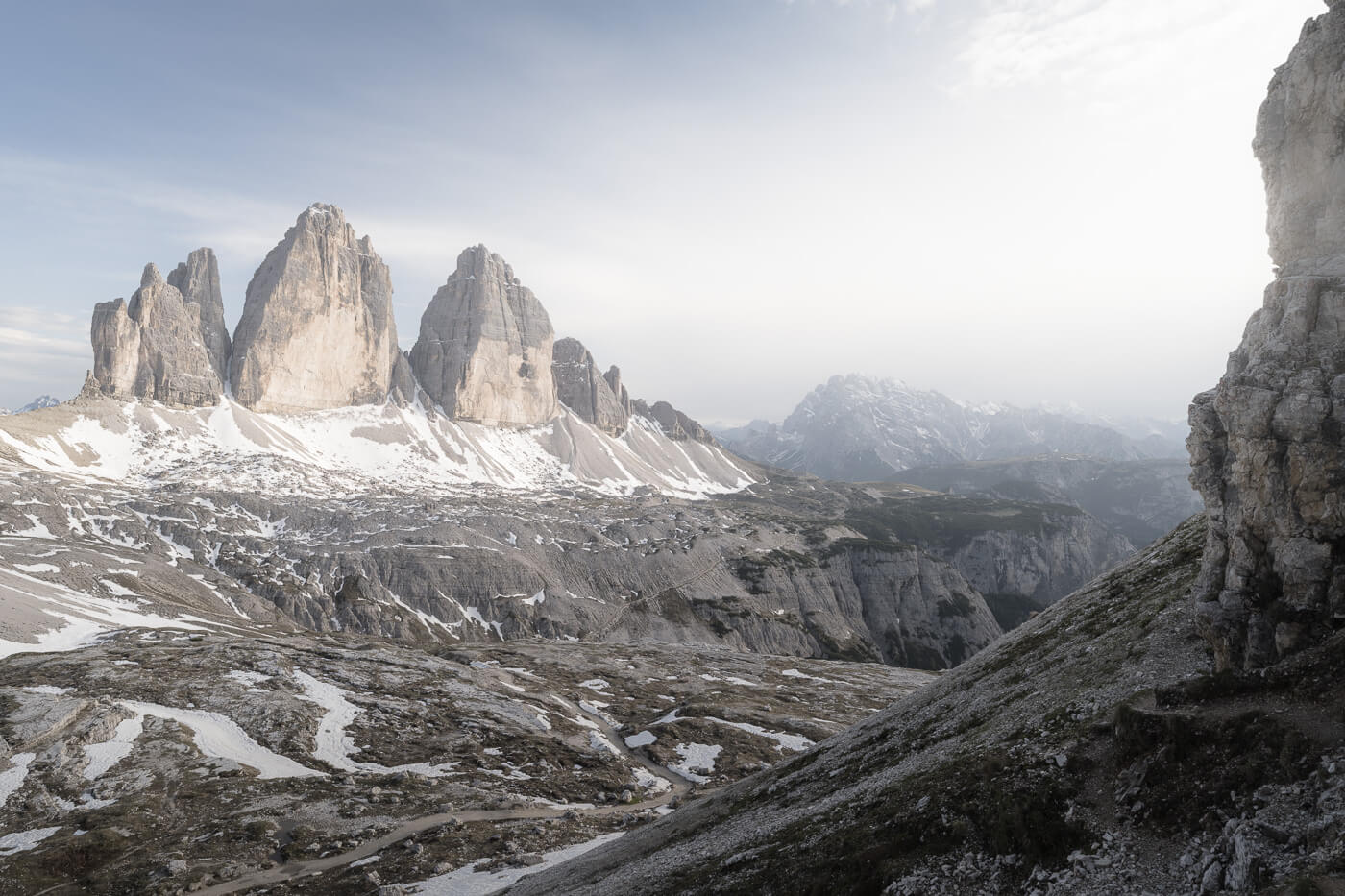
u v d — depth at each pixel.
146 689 127.88
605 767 116.19
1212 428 43.81
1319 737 28.22
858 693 179.12
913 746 52.69
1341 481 35.62
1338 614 34.22
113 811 86.06
